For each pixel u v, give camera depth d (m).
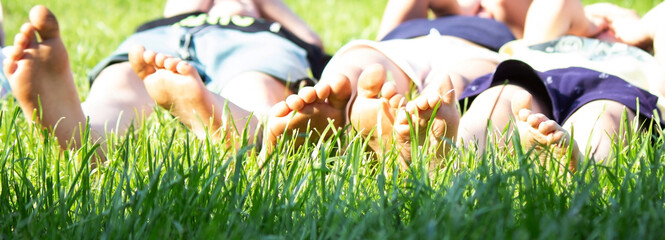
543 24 2.90
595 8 3.08
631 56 2.66
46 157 1.96
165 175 1.62
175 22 3.22
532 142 1.84
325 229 1.44
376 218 1.43
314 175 1.62
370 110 1.92
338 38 4.96
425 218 1.38
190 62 2.98
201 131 2.15
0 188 1.76
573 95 2.40
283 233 1.49
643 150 1.83
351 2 6.95
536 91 2.40
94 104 2.48
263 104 2.59
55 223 1.49
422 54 2.89
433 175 1.86
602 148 2.10
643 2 6.28
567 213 1.41
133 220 1.47
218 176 1.61
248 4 3.59
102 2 6.91
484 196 1.48
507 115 2.25
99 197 1.69
